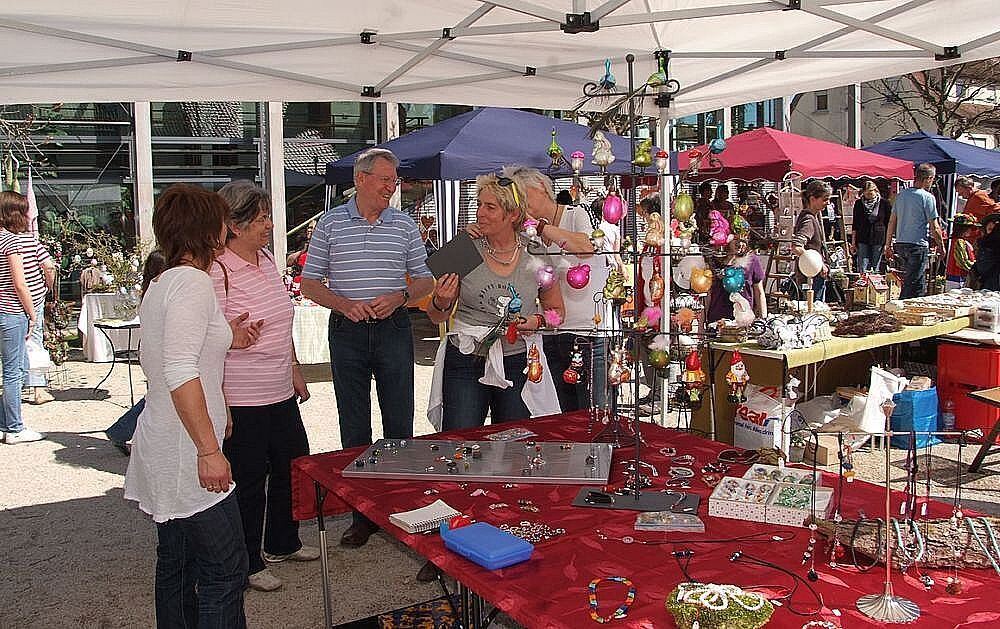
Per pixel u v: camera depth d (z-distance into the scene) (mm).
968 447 5734
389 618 3109
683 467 2885
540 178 3975
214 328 2547
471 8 3994
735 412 5414
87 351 8727
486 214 3658
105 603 3746
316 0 3795
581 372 3734
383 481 2818
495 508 2521
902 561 1992
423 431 6484
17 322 6410
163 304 2441
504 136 7914
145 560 4230
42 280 6918
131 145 11078
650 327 2775
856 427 2150
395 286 4160
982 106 19766
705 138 15367
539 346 3902
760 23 4352
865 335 5531
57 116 10672
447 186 11398
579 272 2998
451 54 4801
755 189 12805
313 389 8180
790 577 1991
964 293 7004
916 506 2213
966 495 4754
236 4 3773
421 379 8469
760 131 9008
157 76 4668
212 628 2582
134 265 9133
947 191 12406
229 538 2586
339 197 12422
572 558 2137
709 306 6625
